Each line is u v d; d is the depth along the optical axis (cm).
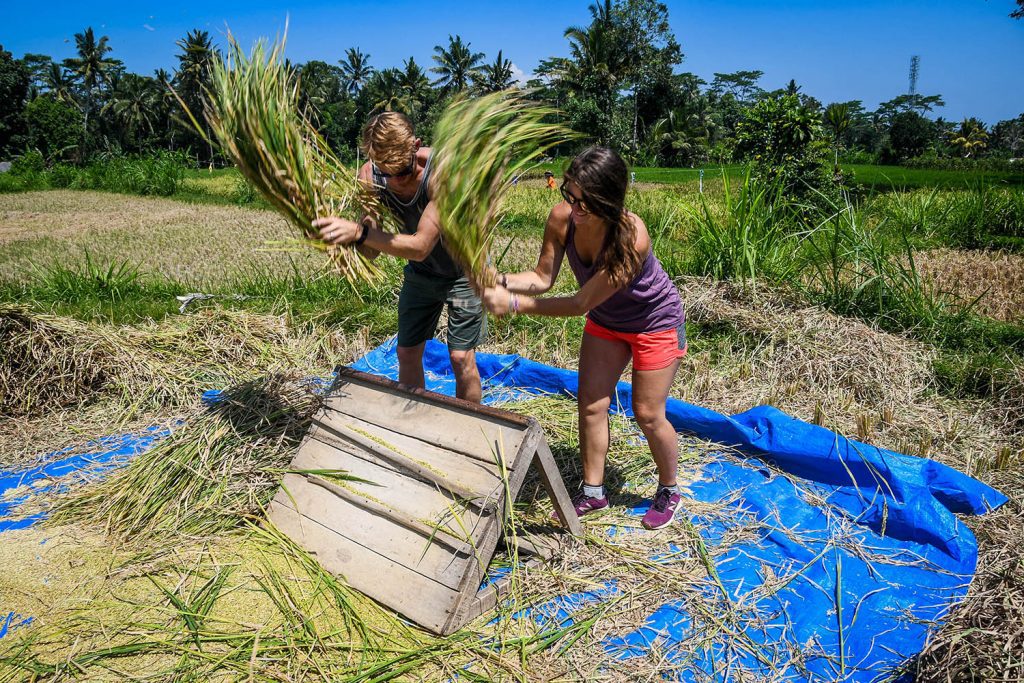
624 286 279
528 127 281
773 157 1157
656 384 306
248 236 1480
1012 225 1075
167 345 535
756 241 636
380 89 7475
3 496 374
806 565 310
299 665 257
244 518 336
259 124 273
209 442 364
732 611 284
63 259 1153
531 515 345
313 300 706
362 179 328
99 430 450
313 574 302
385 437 321
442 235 283
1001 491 360
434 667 259
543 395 483
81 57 8300
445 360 550
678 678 255
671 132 6394
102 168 3153
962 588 292
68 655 260
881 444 412
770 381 502
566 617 284
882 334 535
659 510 334
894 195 1205
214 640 267
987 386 471
